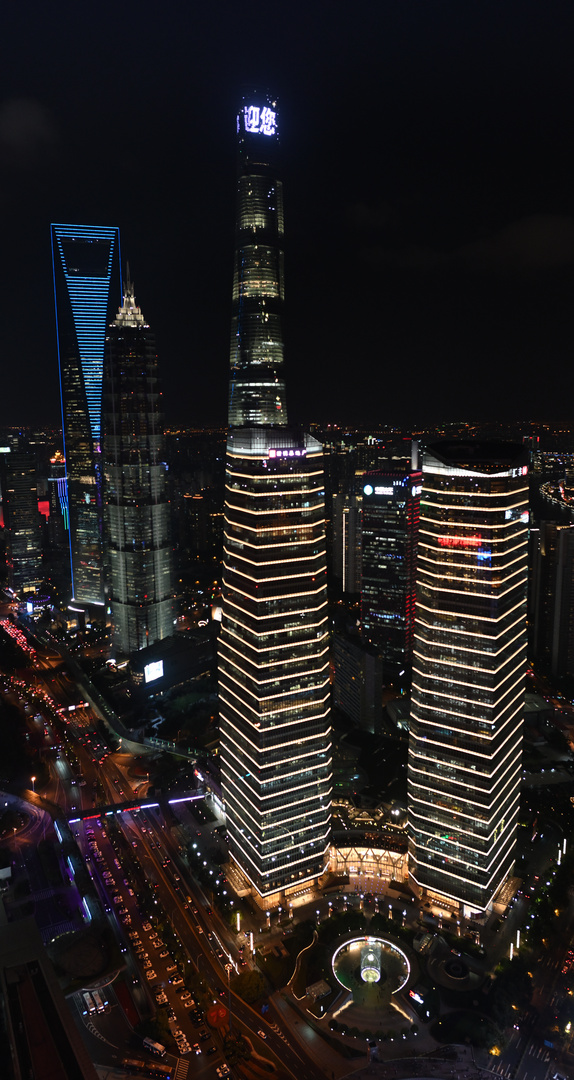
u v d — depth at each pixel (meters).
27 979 133.88
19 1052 116.38
